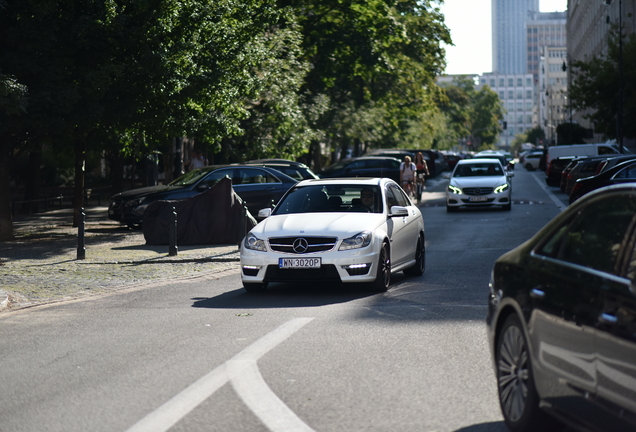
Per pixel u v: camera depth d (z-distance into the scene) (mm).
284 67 33500
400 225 12016
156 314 9742
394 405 5559
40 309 10445
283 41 34094
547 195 36188
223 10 20688
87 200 34094
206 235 18531
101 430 5109
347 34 41781
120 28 18438
